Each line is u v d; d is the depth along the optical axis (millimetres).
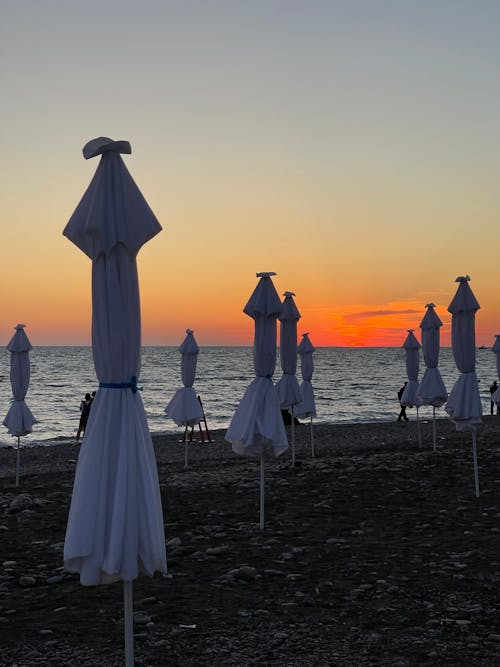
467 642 6230
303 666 5684
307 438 29828
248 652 6012
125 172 5344
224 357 174625
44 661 5785
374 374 107125
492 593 7688
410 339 24859
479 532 10758
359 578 8383
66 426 41875
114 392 5148
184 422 20625
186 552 9742
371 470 17438
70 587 8164
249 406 11297
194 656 5918
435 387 21453
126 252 5305
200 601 7523
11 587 8188
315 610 7199
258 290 11477
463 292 13961
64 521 12078
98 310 5227
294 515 12336
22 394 17734
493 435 29500
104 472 4977
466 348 13906
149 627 6648
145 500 5004
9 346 17703
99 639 6344
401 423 36500
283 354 18375
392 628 6633
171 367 122688
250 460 22391
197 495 14594
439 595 7652
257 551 9781
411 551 9648
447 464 18375
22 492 15625
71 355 183625
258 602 7480
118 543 4828
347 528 11234
